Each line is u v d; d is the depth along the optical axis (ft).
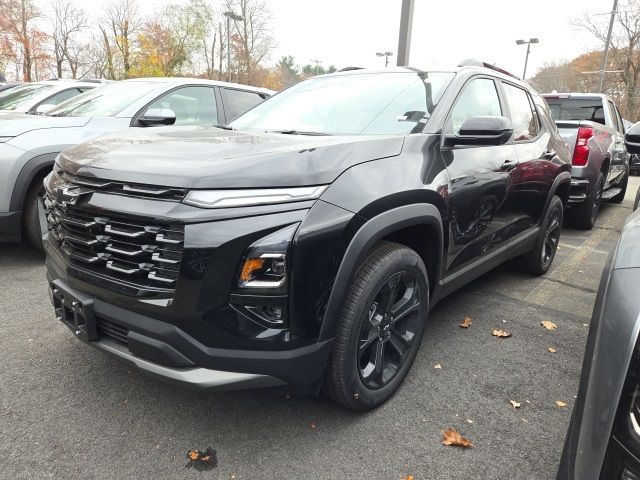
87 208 6.92
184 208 6.12
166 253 6.22
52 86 25.26
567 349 10.55
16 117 15.10
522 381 9.20
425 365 9.66
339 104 10.36
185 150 7.13
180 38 106.32
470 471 6.90
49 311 11.58
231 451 7.16
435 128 8.94
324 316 6.63
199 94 19.30
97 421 7.73
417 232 8.75
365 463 6.99
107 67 106.73
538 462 7.11
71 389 8.54
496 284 14.49
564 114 25.82
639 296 4.47
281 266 6.19
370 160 7.48
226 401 8.33
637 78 111.45
